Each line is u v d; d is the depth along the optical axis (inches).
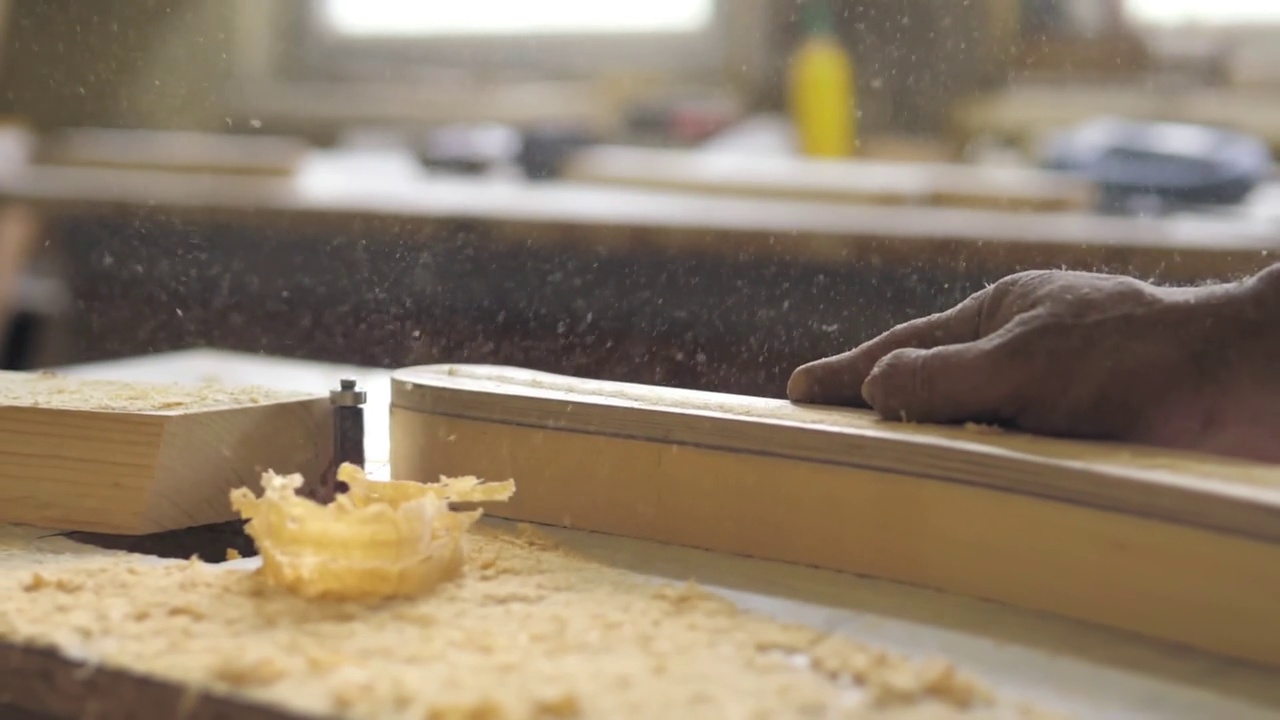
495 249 64.3
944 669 26.7
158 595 31.9
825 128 82.4
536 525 40.1
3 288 88.0
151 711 26.5
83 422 39.0
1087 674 28.2
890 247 54.7
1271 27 78.0
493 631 29.5
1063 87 78.4
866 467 34.6
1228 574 28.9
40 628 29.2
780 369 53.5
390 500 35.6
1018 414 35.3
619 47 103.0
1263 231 54.2
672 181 85.3
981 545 32.8
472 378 44.0
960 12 76.0
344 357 67.6
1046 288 35.9
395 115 108.2
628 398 40.0
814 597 33.2
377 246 68.0
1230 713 26.4
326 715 24.5
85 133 92.9
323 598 31.6
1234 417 33.8
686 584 33.3
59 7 89.6
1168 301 34.5
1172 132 77.9
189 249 75.9
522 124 103.1
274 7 100.8
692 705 25.2
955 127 78.7
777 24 94.3
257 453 41.0
